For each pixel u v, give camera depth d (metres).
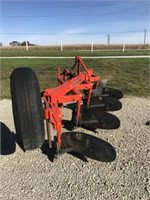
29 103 2.80
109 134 4.63
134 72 11.18
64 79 4.99
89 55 20.36
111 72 11.29
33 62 16.08
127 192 3.16
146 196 3.09
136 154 3.98
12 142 4.43
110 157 3.55
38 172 3.55
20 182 3.36
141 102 6.54
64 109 5.87
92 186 3.26
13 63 15.66
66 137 3.84
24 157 3.93
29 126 2.84
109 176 3.45
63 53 23.53
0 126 5.11
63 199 3.05
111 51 25.91
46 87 8.34
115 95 6.18
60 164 3.72
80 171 3.56
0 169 3.64
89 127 4.76
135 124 5.09
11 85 2.89
